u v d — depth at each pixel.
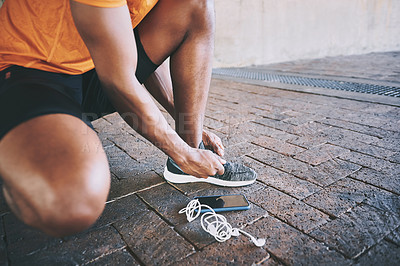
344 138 2.03
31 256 1.04
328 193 1.38
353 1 6.98
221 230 1.16
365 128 2.18
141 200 1.39
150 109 0.94
